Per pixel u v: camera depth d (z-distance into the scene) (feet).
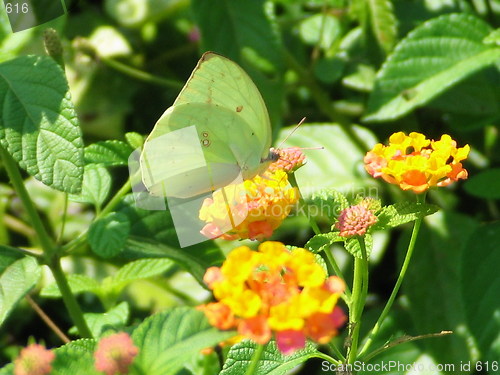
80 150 1.43
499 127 1.83
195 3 1.76
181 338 1.29
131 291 1.80
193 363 1.53
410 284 1.72
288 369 1.39
